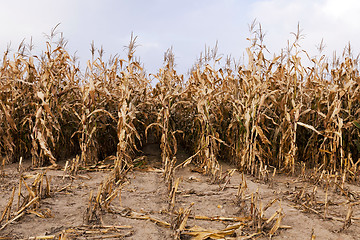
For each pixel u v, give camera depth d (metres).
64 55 4.41
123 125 3.61
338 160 4.32
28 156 4.68
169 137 4.50
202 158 4.41
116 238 2.00
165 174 3.69
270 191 3.21
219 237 2.01
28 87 4.26
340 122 3.55
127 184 3.44
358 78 4.12
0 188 3.09
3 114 4.12
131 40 4.20
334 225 2.28
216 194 3.11
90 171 4.05
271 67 4.04
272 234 2.07
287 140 4.19
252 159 3.87
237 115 4.12
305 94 4.35
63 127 4.69
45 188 2.88
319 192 3.20
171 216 2.28
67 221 2.25
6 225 2.08
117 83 4.81
